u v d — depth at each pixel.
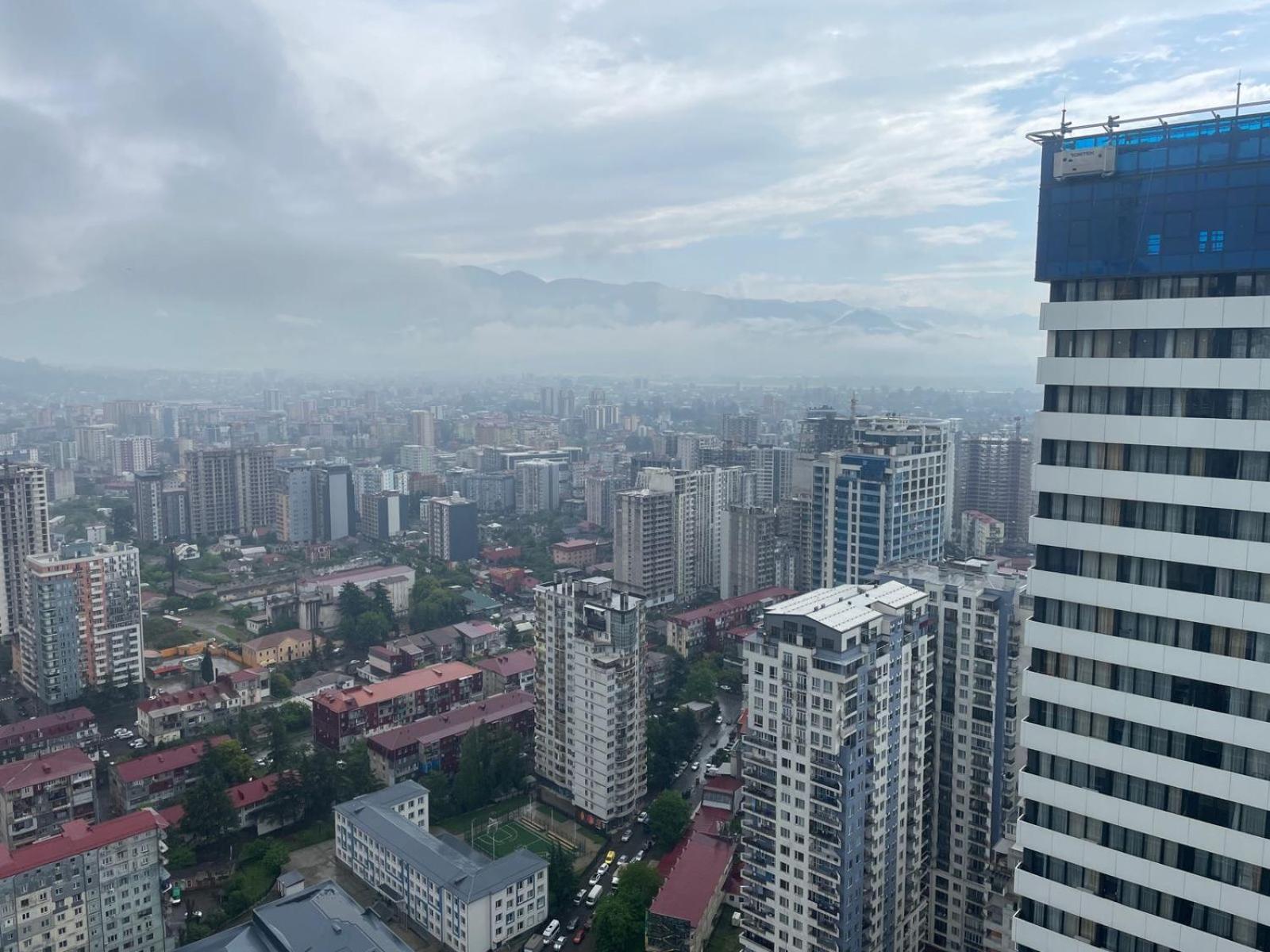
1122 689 88.38
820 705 141.00
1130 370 86.12
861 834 145.88
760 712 149.75
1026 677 94.44
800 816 145.75
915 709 157.00
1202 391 82.69
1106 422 87.75
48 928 158.38
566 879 192.50
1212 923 84.19
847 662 138.00
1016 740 164.25
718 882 182.00
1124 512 87.38
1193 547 83.44
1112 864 89.81
